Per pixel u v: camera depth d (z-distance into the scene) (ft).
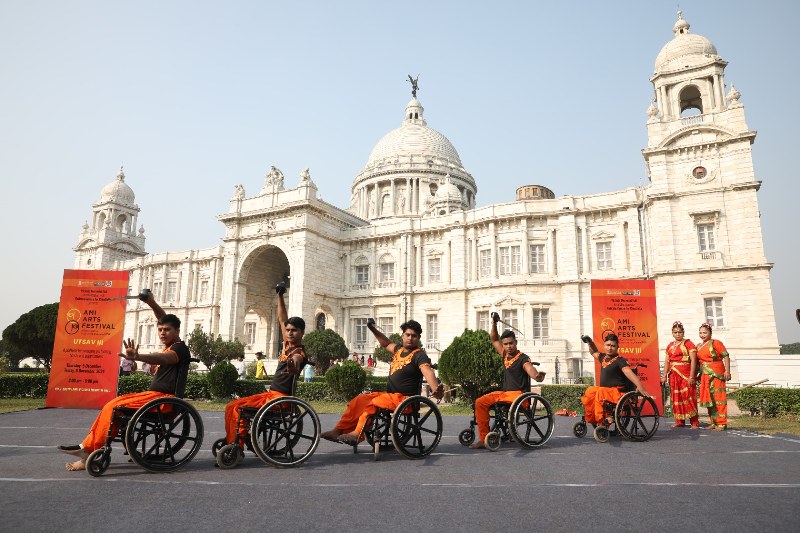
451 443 38.78
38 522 18.67
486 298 166.50
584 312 152.15
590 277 153.07
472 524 18.63
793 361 90.94
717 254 127.85
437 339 176.76
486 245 171.63
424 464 29.78
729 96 134.41
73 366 61.98
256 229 192.54
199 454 33.12
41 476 26.20
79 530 17.85
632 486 24.41
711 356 46.85
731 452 33.94
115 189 292.40
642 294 59.57
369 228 196.44
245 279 194.49
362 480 25.54
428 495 22.70
